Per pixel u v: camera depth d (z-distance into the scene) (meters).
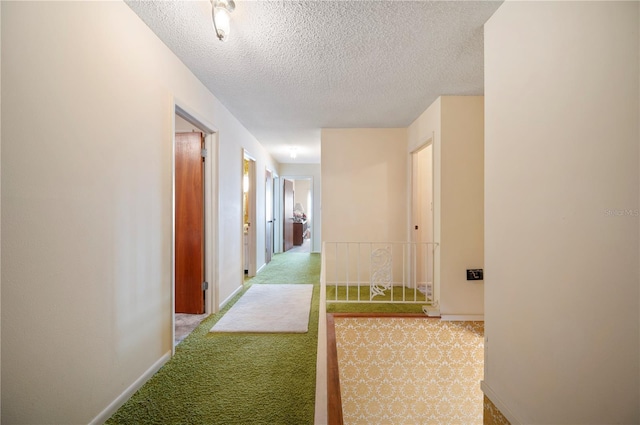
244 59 2.20
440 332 2.83
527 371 1.43
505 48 1.60
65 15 1.23
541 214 1.34
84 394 1.34
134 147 1.69
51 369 1.18
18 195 1.05
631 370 0.97
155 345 1.91
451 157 2.89
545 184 1.32
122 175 1.59
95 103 1.39
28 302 1.09
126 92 1.62
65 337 1.24
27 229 1.08
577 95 1.15
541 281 1.34
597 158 1.07
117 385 1.55
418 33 1.88
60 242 1.21
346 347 2.81
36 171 1.11
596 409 1.08
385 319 2.83
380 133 4.04
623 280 0.99
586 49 1.12
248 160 4.71
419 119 3.51
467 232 2.89
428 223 4.01
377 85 2.66
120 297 1.58
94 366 1.39
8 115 1.02
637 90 0.95
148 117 1.83
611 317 1.03
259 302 3.37
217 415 1.51
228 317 2.88
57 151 1.20
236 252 3.67
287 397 1.67
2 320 1.02
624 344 0.99
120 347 1.58
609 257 1.03
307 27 1.82
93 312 1.39
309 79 2.54
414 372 2.80
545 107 1.32
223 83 2.61
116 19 1.54
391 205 4.03
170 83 2.08
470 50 2.07
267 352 2.19
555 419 1.26
